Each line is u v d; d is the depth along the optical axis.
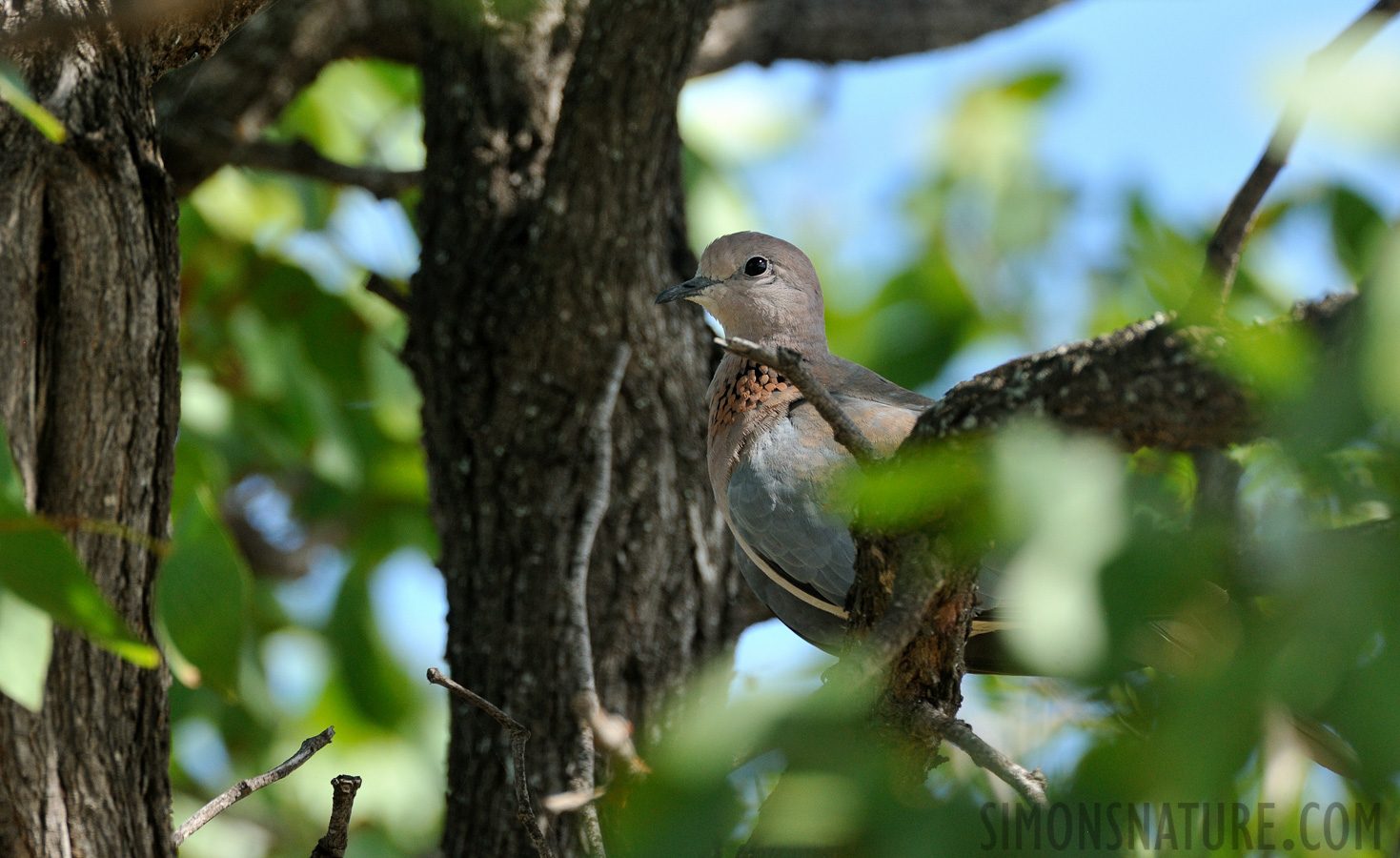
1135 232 8.42
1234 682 2.75
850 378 9.58
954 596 5.14
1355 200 5.30
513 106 8.68
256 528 12.84
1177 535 3.05
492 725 8.15
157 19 5.76
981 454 3.20
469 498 8.42
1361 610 2.62
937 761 5.27
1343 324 3.39
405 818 11.98
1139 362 4.30
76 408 5.41
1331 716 2.60
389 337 11.88
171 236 5.75
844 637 5.57
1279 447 3.51
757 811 3.48
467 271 8.45
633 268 8.20
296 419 11.38
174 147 9.53
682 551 8.62
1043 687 3.89
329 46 9.75
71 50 5.51
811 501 8.39
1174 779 2.79
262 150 9.68
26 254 5.30
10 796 5.21
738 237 10.01
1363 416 2.75
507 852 7.95
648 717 8.31
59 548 3.47
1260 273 7.34
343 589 12.08
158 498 5.67
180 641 6.18
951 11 10.78
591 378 8.34
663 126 7.89
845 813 2.95
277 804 11.68
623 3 7.51
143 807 5.59
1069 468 2.89
